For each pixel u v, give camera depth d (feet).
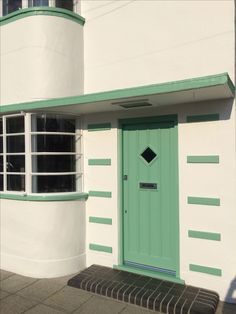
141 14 16.65
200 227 14.99
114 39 17.44
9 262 17.99
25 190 17.56
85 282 15.58
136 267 16.99
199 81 12.26
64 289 15.58
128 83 17.01
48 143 17.75
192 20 15.30
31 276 17.11
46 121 17.71
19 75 17.87
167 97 14.03
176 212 15.80
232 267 14.29
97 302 14.30
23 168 17.88
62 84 17.57
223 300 14.34
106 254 17.61
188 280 15.23
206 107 14.85
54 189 17.79
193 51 15.28
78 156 18.35
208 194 14.80
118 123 17.33
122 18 17.20
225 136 14.47
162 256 16.47
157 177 16.61
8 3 19.39
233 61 14.42
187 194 15.30
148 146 16.80
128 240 17.42
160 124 16.47
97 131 17.92
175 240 15.92
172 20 15.80
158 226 16.60
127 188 17.44
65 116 18.03
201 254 14.97
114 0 17.44
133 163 17.28
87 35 18.35
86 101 14.88
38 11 17.38
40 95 17.34
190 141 15.21
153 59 16.29
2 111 17.80
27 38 17.56
